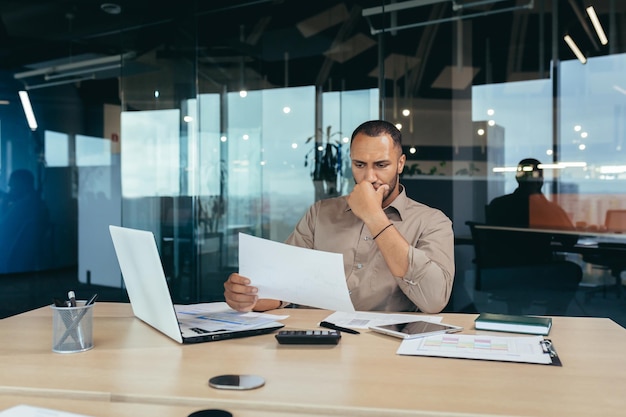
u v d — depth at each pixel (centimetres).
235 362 104
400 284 156
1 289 612
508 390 88
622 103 349
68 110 658
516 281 380
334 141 443
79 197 659
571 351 112
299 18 453
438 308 155
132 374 97
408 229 182
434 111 402
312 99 449
